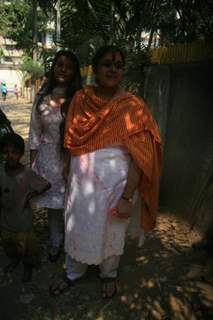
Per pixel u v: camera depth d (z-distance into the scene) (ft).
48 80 9.82
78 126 7.97
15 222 8.90
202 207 11.77
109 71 7.61
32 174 8.94
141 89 16.22
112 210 7.96
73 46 27.63
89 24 24.18
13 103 76.79
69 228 8.41
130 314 8.33
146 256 10.66
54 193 9.86
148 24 17.75
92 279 9.53
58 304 8.61
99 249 8.12
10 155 8.61
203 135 11.94
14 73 140.67
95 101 7.82
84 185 8.01
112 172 7.87
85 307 8.52
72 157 8.31
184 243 11.48
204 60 11.75
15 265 9.86
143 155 7.50
